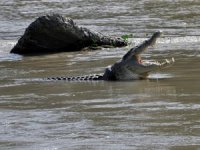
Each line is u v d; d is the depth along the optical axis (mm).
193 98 37469
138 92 40969
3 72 53719
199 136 28281
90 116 33656
